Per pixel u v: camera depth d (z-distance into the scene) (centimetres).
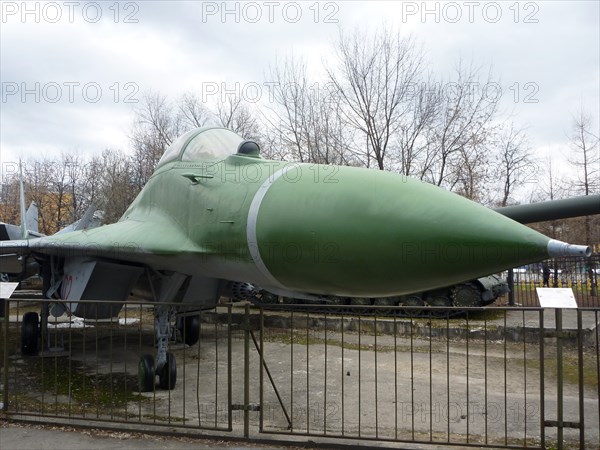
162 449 439
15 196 4025
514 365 847
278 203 464
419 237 386
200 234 554
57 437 468
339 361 865
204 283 779
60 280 820
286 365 836
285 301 1541
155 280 746
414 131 2180
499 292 1415
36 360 862
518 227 367
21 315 1525
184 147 683
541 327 440
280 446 450
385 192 418
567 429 520
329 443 449
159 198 695
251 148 592
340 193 433
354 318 1251
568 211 501
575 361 884
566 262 1614
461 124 2148
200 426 475
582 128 2712
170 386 661
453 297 1388
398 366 830
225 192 539
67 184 4050
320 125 2286
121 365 826
